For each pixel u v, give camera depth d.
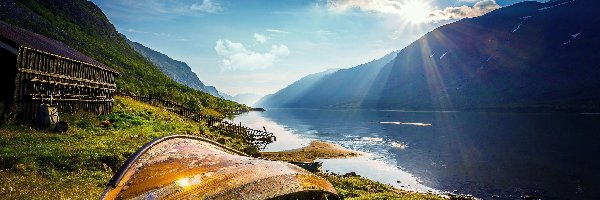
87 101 30.05
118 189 5.58
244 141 46.66
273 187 4.29
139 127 29.55
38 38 29.02
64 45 35.88
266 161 5.74
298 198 4.37
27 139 18.64
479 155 44.72
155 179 5.31
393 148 51.25
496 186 29.58
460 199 24.30
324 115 189.12
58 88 25.97
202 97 144.00
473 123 103.75
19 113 22.03
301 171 5.24
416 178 32.28
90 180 13.73
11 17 135.38
